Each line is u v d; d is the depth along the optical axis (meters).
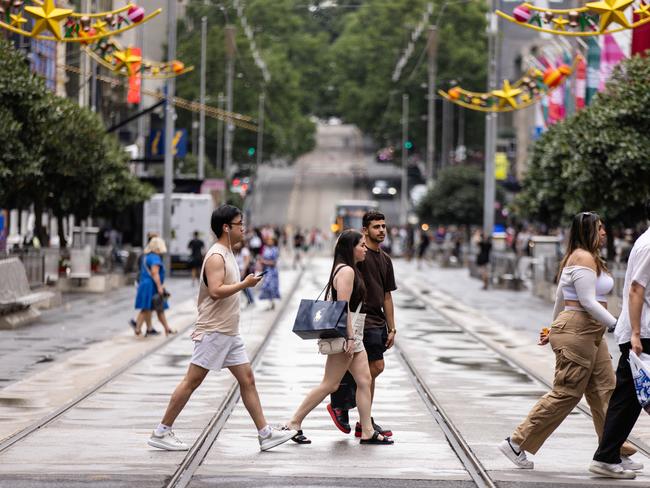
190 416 30.55
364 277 27.59
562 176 69.88
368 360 27.69
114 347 47.91
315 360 44.41
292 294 88.38
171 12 93.62
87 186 81.88
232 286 25.31
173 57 93.50
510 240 149.62
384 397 35.03
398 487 22.06
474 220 154.62
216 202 138.62
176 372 40.00
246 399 25.92
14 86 65.12
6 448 25.69
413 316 69.00
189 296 84.19
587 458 25.45
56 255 80.25
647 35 71.31
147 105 150.62
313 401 26.78
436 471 23.72
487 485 22.38
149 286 52.69
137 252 101.50
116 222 119.69
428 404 33.56
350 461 24.70
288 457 25.09
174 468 23.62
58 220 87.69
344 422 27.88
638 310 22.53
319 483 22.33
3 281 55.31
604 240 24.58
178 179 120.88
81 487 21.69
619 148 66.81
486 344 51.72
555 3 73.31
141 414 30.77
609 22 41.47
